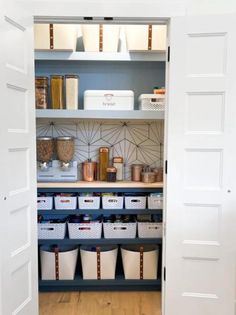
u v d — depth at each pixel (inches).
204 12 75.8
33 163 73.5
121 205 93.6
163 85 102.5
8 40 63.2
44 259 92.9
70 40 88.0
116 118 87.9
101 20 75.3
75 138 102.8
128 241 92.9
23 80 68.6
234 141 72.5
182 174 74.3
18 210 68.2
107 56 91.1
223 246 74.7
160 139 103.7
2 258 62.5
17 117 67.1
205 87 72.2
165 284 77.0
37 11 72.7
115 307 86.2
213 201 74.1
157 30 88.4
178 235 75.4
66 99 89.7
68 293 93.9
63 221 95.3
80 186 91.7
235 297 78.0
